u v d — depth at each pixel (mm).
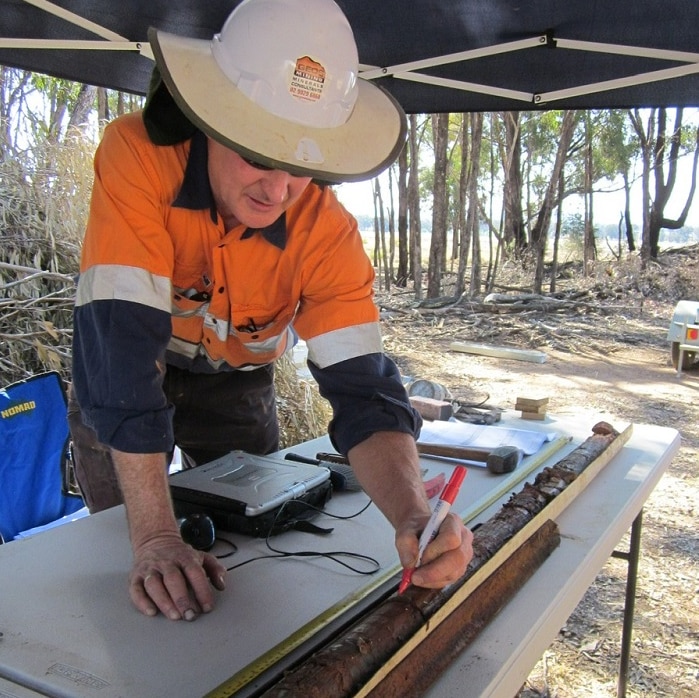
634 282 11969
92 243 1181
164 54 1040
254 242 1318
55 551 1205
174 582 1007
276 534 1295
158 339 1166
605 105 2473
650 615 2828
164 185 1236
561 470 1570
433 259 10711
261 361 1675
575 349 8094
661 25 2002
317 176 1049
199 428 1919
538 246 11234
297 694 773
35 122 3768
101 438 1114
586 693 2363
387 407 1249
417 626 936
